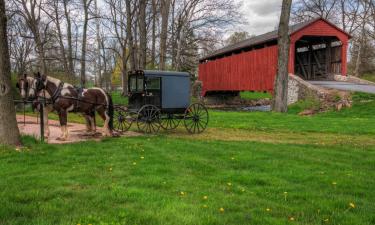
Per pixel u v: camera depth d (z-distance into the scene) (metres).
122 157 9.56
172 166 8.73
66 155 9.64
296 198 6.57
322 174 8.25
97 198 6.24
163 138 13.14
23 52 43.53
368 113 23.75
